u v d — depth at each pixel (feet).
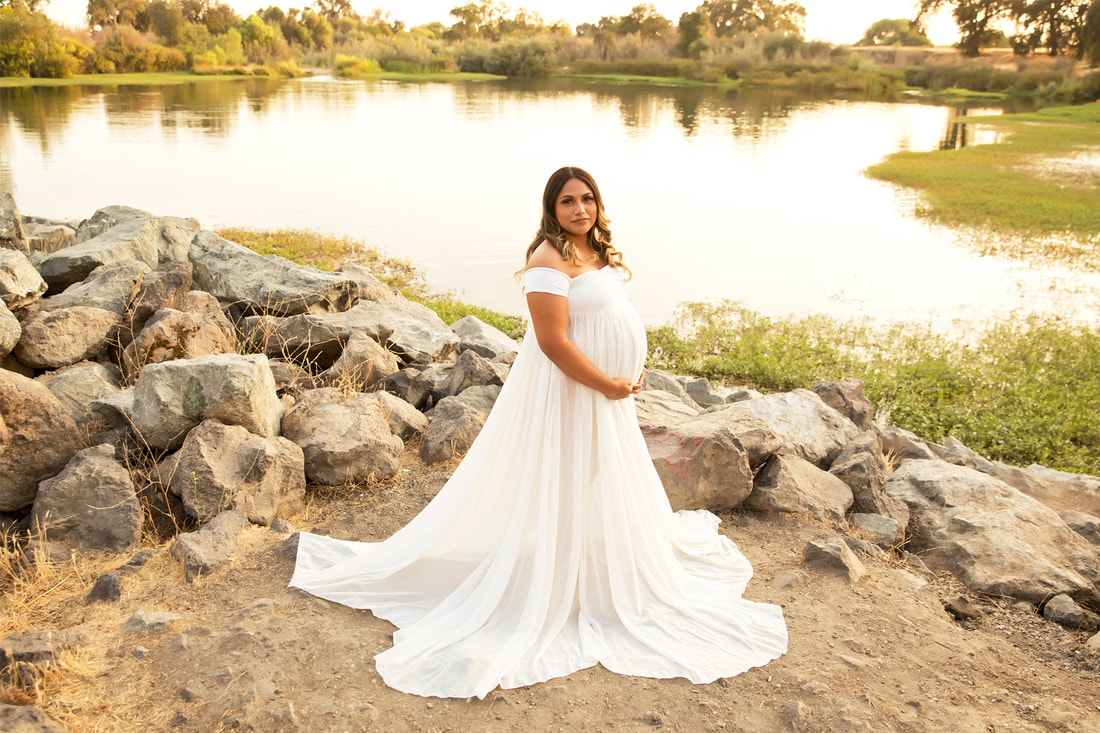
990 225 61.00
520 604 10.25
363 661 9.46
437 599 10.79
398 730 8.38
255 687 8.87
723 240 55.57
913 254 52.08
